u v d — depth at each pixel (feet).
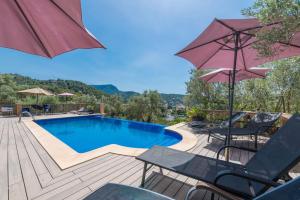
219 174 6.13
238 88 34.01
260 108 31.12
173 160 8.23
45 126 31.91
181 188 8.66
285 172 6.03
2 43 4.62
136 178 9.49
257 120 17.49
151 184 8.95
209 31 8.73
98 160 11.89
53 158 11.81
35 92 39.88
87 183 8.87
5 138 17.24
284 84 26.09
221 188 6.18
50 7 4.04
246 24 8.02
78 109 46.34
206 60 12.34
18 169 10.23
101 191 5.06
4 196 7.60
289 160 6.17
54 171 10.09
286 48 8.97
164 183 9.06
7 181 8.86
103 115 43.34
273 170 6.47
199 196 8.06
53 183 8.79
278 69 26.09
